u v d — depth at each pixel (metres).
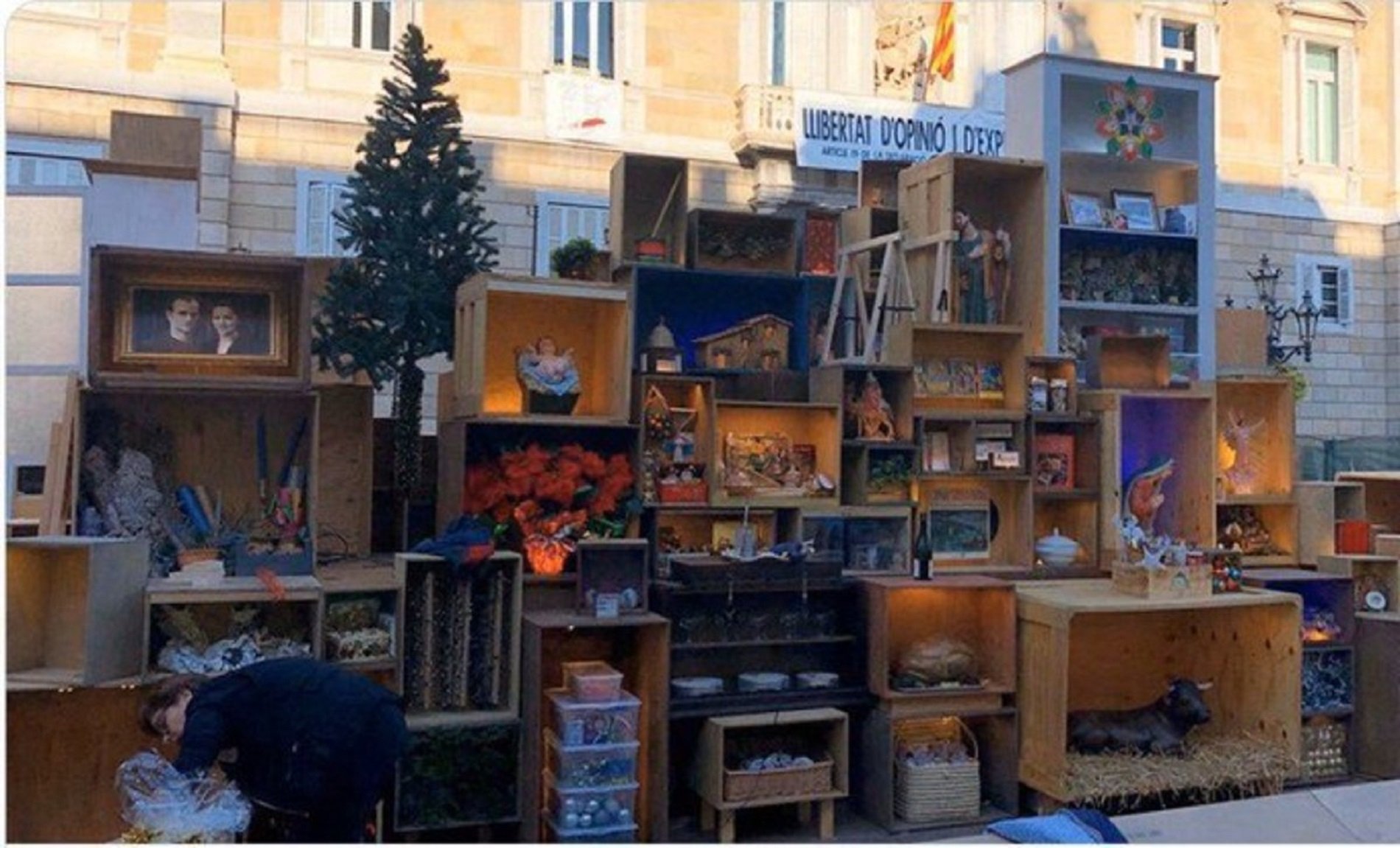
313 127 10.09
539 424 4.38
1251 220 13.40
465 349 4.44
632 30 11.01
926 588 4.39
